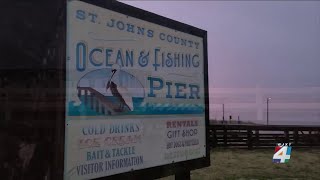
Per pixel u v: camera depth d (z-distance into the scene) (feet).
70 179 10.52
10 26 10.34
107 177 11.57
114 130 11.94
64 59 10.50
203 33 16.63
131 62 12.75
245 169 22.15
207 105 16.53
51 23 10.46
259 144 24.23
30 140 10.14
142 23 13.29
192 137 15.58
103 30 11.74
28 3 10.40
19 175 10.02
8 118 10.14
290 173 21.27
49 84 10.37
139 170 12.82
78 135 10.81
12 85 10.24
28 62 10.33
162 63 14.16
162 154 13.92
